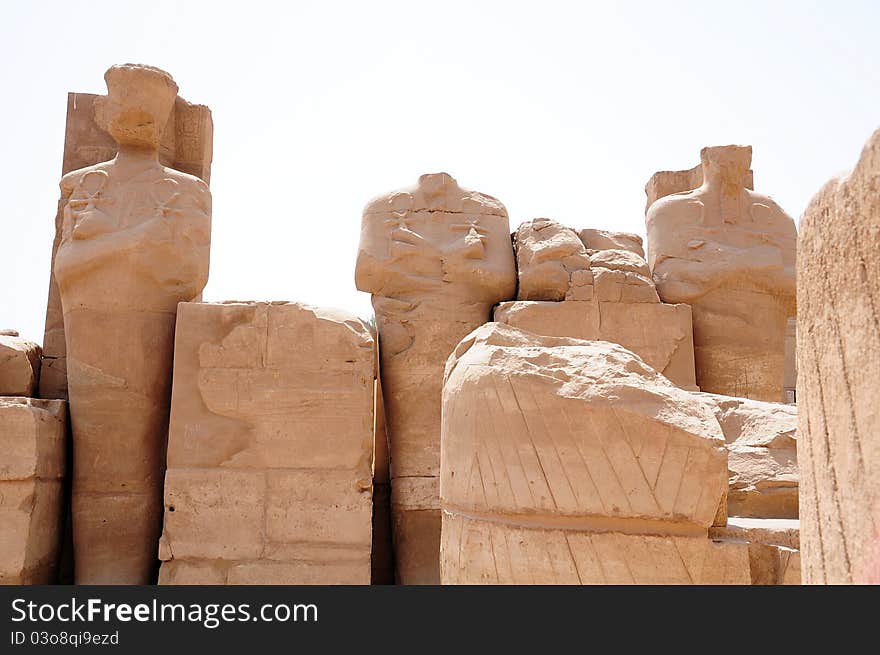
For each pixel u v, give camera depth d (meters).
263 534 5.29
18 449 5.14
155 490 5.76
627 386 2.63
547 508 2.67
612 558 2.55
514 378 2.79
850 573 1.54
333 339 5.52
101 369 5.67
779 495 3.67
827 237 1.65
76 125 7.26
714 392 6.68
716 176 7.10
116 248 5.68
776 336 6.87
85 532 5.56
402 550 6.05
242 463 5.37
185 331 5.51
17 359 6.17
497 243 6.66
